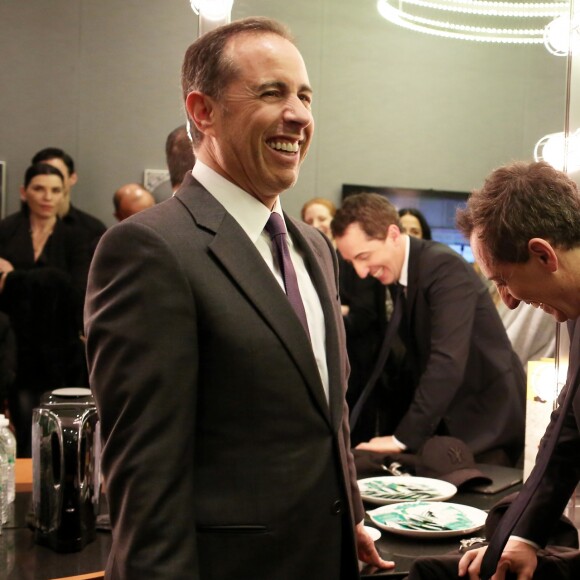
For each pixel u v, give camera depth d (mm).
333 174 4527
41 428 1660
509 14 2652
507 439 2664
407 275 2773
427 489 2084
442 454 2242
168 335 1138
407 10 3008
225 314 1181
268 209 1339
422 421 2568
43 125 4227
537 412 2049
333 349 1341
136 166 4312
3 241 3666
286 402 1212
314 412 1250
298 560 1220
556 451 1534
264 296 1221
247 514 1188
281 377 1206
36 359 3496
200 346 1188
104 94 4270
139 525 1111
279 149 1267
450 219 4672
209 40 1286
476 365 2717
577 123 1888
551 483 1524
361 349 3502
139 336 1134
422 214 4473
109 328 1150
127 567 1118
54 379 3514
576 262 1380
